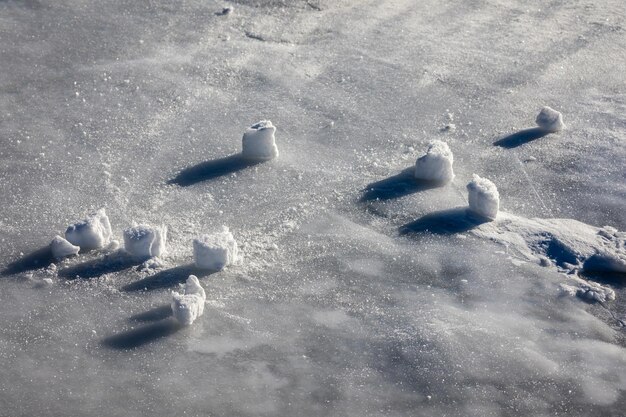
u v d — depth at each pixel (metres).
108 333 5.68
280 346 5.60
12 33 9.33
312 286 6.10
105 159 7.45
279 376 5.37
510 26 9.72
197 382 5.32
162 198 6.98
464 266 6.28
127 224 6.68
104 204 6.90
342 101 8.32
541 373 5.44
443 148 7.21
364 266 6.29
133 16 9.72
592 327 5.81
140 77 8.62
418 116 8.12
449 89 8.53
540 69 8.88
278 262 6.32
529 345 5.64
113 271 6.22
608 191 7.13
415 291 6.06
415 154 7.55
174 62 8.88
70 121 7.95
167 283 6.11
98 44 9.17
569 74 8.81
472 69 8.87
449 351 5.57
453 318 5.83
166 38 9.30
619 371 5.49
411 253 6.40
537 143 7.74
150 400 5.18
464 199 6.96
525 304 5.97
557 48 9.27
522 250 6.43
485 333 5.71
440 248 6.45
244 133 7.41
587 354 5.60
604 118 8.12
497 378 5.40
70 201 6.93
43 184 7.11
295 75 8.73
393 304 5.95
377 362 5.49
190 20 9.66
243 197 7.00
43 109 8.12
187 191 7.07
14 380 5.30
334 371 5.42
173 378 5.34
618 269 6.27
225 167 7.38
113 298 5.96
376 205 6.91
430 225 6.68
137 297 5.98
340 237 6.57
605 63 9.02
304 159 7.49
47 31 9.39
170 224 6.70
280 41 9.32
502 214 6.81
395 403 5.20
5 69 8.71
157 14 9.77
